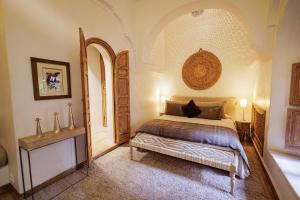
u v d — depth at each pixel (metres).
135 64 3.96
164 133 2.80
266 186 2.11
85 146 2.62
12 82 1.77
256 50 2.64
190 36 4.66
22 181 1.90
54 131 2.12
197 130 2.66
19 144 1.83
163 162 2.77
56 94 2.23
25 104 1.90
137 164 2.70
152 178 2.30
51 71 2.15
